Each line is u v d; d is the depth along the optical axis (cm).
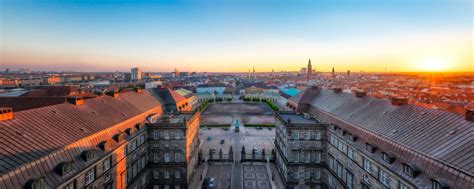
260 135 14462
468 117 4703
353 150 6519
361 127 6656
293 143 8162
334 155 7612
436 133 4891
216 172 9612
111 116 7212
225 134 14650
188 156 8481
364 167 6062
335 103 9388
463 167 3834
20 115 5003
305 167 8188
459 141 4331
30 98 8575
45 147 4612
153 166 8275
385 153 5288
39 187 3988
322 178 8231
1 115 4556
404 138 5284
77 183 4878
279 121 9731
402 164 4831
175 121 8906
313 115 10000
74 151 5084
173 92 13812
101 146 5788
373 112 7069
